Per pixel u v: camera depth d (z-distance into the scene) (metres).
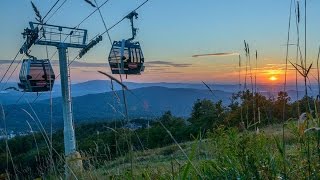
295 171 2.10
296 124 2.12
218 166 2.49
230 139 2.47
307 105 2.03
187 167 1.98
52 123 2.90
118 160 2.89
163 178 2.65
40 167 2.87
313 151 2.08
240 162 2.28
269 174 2.12
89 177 2.72
